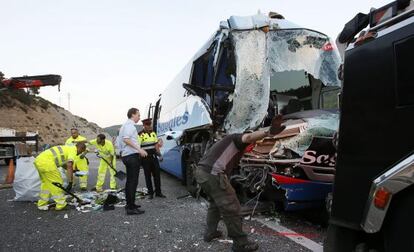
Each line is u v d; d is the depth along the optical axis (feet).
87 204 25.09
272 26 22.75
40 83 54.70
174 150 33.71
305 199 17.95
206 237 16.16
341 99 10.24
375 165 9.17
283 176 17.56
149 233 17.67
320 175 17.19
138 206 22.35
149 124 27.89
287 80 24.36
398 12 9.64
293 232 17.29
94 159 73.46
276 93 23.95
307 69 23.15
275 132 13.88
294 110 23.90
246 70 21.68
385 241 8.95
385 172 8.83
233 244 14.74
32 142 64.95
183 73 32.32
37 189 26.61
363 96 9.61
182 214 21.50
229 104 22.12
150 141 27.35
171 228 18.45
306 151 17.06
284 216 20.52
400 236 8.56
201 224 19.07
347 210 9.82
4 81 53.67
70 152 24.43
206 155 15.43
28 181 26.58
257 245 14.60
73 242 16.65
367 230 9.16
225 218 14.53
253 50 21.98
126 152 22.06
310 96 24.81
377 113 9.21
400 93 8.75
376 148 9.18
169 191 30.76
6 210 23.97
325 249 10.66
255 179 19.35
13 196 29.63
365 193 9.37
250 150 19.90
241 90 21.49
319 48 23.73
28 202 26.73
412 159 8.25
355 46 10.02
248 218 19.99
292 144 17.58
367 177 9.36
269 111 23.12
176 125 32.30
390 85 8.98
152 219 20.44
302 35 23.50
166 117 38.83
